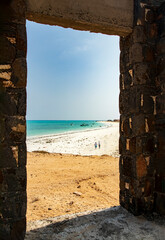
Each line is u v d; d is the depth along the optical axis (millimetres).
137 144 2986
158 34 3176
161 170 3018
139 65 3037
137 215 2959
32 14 2479
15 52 2266
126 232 2512
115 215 2994
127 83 3232
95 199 4777
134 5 3047
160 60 3105
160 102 3086
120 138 3430
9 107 2242
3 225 2219
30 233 2488
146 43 3115
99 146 17297
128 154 3182
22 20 2305
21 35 2295
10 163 2242
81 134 34125
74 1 2652
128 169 3172
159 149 3072
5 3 2219
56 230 2564
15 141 2268
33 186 5961
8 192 2234
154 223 2750
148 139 3100
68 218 2902
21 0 2295
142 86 3059
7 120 2232
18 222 2279
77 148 17922
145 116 3084
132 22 3047
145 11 3107
